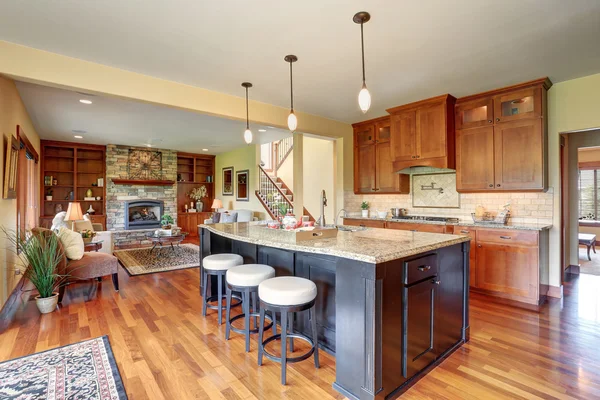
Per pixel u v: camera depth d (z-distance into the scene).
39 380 1.98
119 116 5.25
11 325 2.85
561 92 3.67
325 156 7.04
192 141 7.77
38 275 3.16
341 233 2.81
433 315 2.20
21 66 2.72
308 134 5.30
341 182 5.63
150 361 2.23
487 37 2.62
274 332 2.53
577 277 4.61
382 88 3.86
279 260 2.80
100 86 3.12
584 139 4.71
